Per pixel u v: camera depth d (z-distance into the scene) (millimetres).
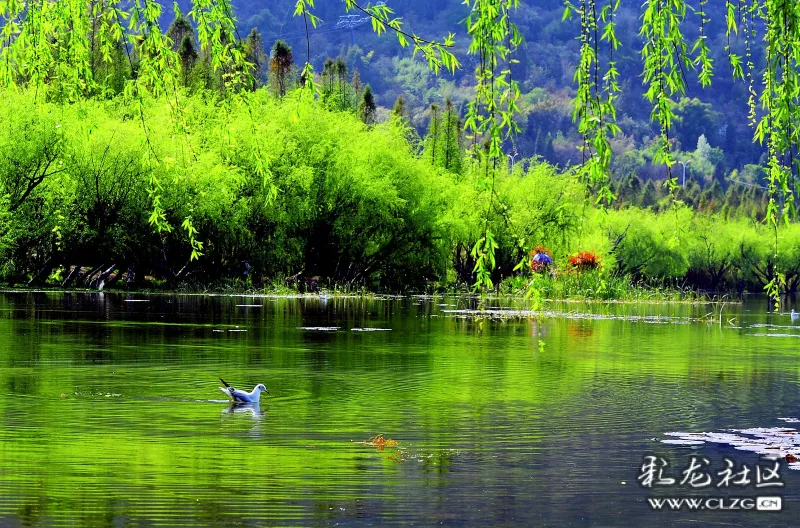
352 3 18156
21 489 19609
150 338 49156
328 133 105875
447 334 55969
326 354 44219
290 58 143875
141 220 93500
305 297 93125
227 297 88375
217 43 20812
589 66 18578
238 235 98625
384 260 111438
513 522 18234
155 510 18344
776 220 19500
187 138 23094
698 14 19016
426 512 18734
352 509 18750
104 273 93000
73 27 21031
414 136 142625
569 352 47719
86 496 19188
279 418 28000
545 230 116688
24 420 26766
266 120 102875
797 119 18812
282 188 98500
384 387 34469
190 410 29047
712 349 50812
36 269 95000
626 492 20656
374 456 23297
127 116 94000
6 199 84062
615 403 31797
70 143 84938
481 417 28797
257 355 43094
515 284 105062
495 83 18531
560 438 25922
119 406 29359
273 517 18094
